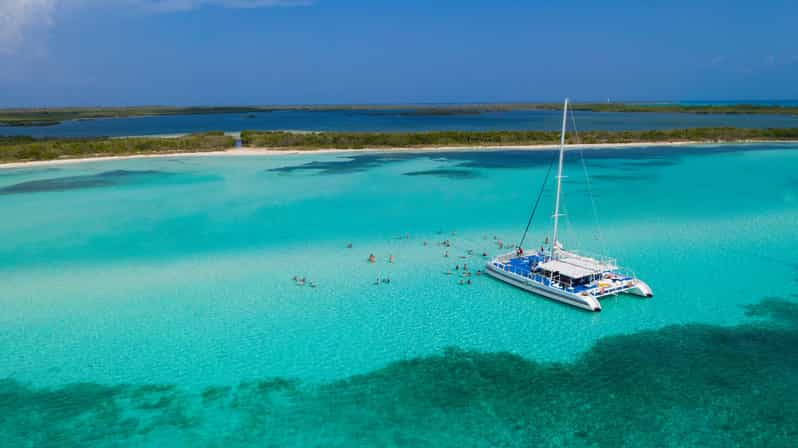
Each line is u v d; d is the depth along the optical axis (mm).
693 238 43844
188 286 34656
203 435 20312
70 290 34031
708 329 28000
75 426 20891
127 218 51938
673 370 24219
